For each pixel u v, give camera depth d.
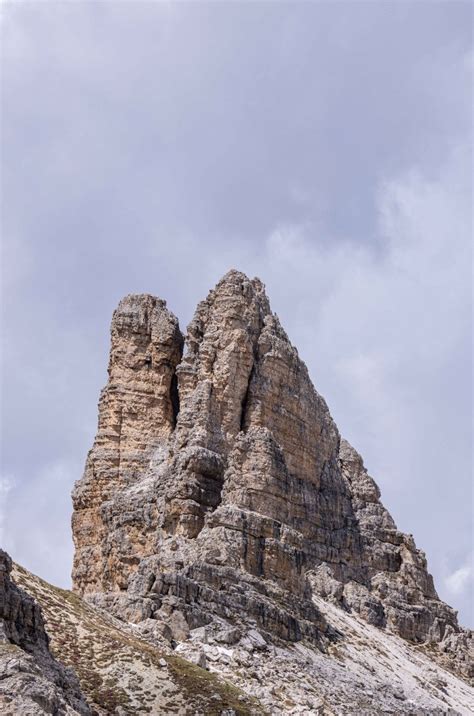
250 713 143.00
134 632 165.88
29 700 101.12
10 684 102.44
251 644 178.50
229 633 176.50
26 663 105.56
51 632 150.62
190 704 140.75
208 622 179.38
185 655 161.88
